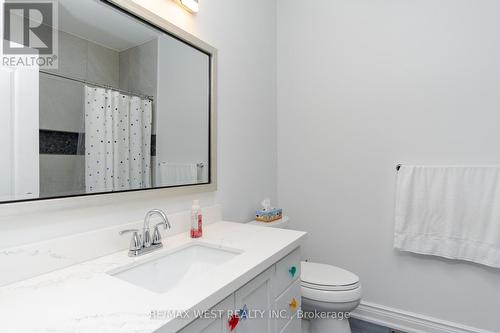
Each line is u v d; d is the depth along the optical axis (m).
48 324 0.57
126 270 0.92
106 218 1.03
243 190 1.85
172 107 1.30
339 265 2.04
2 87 0.76
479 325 1.61
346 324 1.53
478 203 1.57
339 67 2.05
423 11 1.76
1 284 0.75
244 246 1.10
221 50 1.65
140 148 1.15
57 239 0.87
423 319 1.74
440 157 1.70
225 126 1.68
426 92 1.75
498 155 1.55
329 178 2.09
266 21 2.16
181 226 1.32
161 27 1.23
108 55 1.04
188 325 0.66
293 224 2.24
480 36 1.60
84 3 0.96
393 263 1.85
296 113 2.23
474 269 1.62
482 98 1.59
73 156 0.93
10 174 0.78
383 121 1.89
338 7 2.05
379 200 1.90
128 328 0.55
